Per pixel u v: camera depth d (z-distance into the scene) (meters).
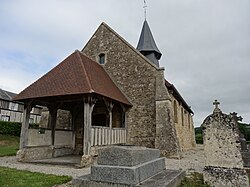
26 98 9.62
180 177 5.95
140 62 13.73
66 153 12.12
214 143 5.78
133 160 4.96
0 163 8.96
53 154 11.11
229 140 5.64
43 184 5.22
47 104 11.02
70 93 8.71
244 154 8.19
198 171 7.29
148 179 5.21
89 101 8.79
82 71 9.94
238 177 5.36
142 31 19.44
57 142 11.55
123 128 12.31
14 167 7.94
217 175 5.55
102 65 14.75
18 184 5.14
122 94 13.08
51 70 10.84
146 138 12.37
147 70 13.41
